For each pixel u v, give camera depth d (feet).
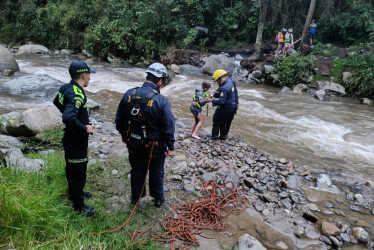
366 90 35.22
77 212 11.04
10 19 57.98
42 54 50.67
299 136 22.95
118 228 10.75
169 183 14.37
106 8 51.75
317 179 16.03
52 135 17.44
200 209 12.41
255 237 11.46
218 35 55.36
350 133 24.02
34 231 9.36
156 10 46.93
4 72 33.99
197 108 19.79
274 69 40.32
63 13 53.42
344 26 51.72
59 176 12.88
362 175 17.30
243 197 13.94
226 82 18.80
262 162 17.63
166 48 47.91
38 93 27.14
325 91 36.40
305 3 54.29
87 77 10.24
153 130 10.71
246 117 26.76
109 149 17.03
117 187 13.47
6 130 17.84
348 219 13.03
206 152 18.02
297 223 12.41
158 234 10.94
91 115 23.66
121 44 47.32
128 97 10.76
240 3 54.60
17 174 11.91
